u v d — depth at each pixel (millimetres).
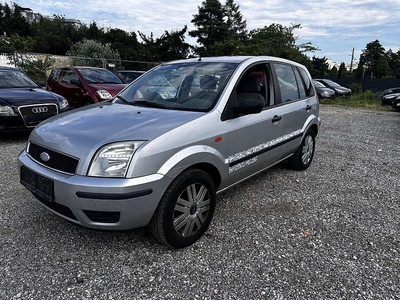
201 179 2732
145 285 2285
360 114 13703
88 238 2842
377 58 70562
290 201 3801
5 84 6867
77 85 8672
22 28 58844
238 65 3430
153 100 3326
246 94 3152
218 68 3453
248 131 3262
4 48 17047
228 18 60062
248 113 3012
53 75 9836
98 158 2326
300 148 4727
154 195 2395
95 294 2184
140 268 2467
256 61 3662
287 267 2529
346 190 4238
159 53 42531
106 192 2246
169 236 2572
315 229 3150
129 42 42125
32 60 17062
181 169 2547
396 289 2311
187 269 2471
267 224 3215
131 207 2305
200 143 2703
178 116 2807
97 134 2496
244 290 2260
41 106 6098
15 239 2791
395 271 2521
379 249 2832
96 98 8055
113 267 2467
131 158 2314
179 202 2609
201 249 2742
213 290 2252
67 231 2943
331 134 8539
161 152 2414
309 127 4734
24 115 5867
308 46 32938
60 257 2566
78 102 8578
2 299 2102
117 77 9539
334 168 5227
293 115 4195
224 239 2908
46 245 2719
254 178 4566
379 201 3910
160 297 2176
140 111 3018
